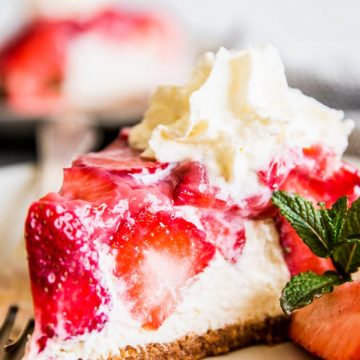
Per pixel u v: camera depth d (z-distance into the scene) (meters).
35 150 0.57
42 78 0.65
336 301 0.32
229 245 0.33
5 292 0.38
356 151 0.45
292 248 0.34
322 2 0.75
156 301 0.33
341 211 0.33
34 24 0.68
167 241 0.33
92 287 0.32
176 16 0.77
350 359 0.32
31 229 0.31
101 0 0.69
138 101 0.64
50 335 0.32
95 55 0.65
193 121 0.33
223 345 0.34
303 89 0.53
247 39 0.74
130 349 0.33
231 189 0.33
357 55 0.72
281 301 0.32
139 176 0.33
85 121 0.56
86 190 0.32
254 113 0.33
